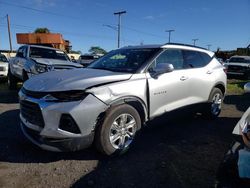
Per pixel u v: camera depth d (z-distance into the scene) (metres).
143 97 4.39
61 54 10.50
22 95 4.15
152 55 4.85
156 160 4.18
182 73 5.27
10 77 10.73
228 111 7.63
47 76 4.38
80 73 4.38
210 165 4.06
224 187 2.38
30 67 8.56
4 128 5.47
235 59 20.61
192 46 5.99
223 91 6.71
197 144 4.89
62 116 3.64
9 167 3.83
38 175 3.65
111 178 3.61
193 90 5.54
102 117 3.93
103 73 4.33
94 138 3.95
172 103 5.04
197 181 3.59
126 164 4.02
